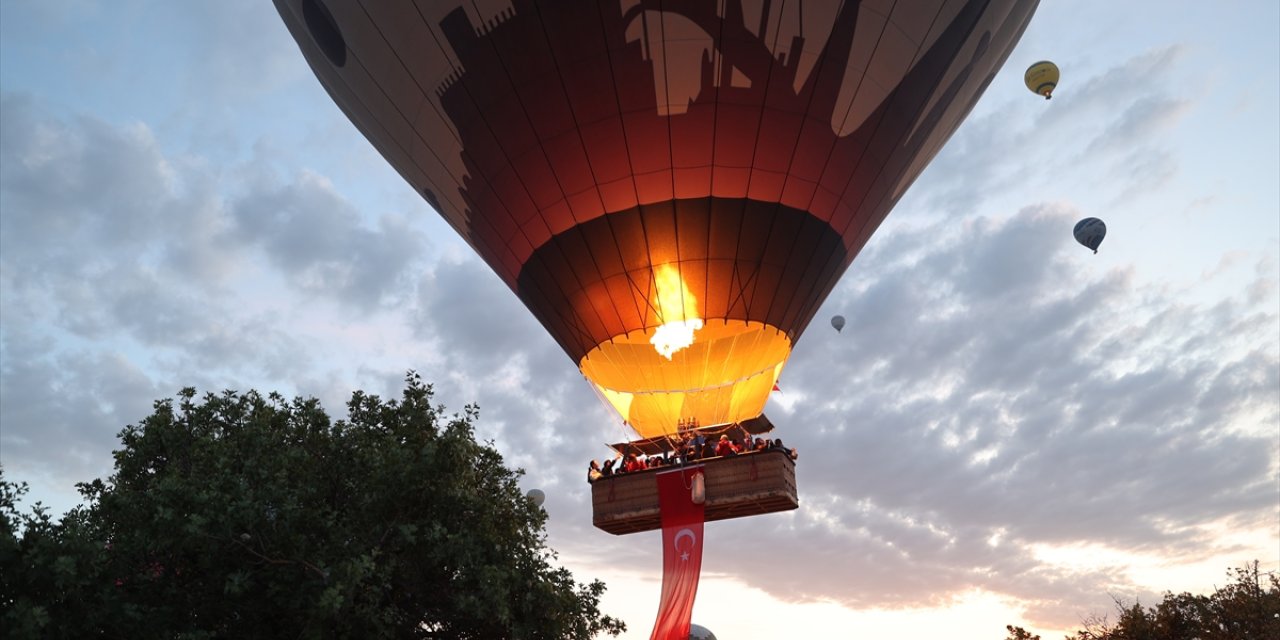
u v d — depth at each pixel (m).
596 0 22.45
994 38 27.02
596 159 24.52
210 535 15.19
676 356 27.08
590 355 27.39
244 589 15.33
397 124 26.83
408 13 23.70
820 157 25.03
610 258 25.53
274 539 15.82
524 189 25.50
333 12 25.00
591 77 23.45
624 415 27.88
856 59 23.84
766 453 24.19
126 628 14.94
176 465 18.41
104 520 16.78
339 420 19.16
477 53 23.67
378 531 17.03
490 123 24.72
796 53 23.33
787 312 26.70
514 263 27.31
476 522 17.83
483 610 16.44
